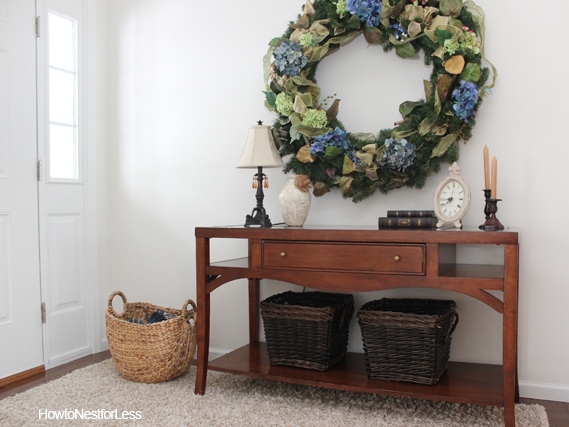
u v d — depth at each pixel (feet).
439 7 7.38
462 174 7.57
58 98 9.24
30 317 8.59
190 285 9.48
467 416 6.55
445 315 6.63
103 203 10.06
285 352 7.36
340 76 8.23
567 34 7.07
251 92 8.91
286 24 8.65
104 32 10.07
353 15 7.72
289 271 6.89
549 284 7.20
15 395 7.38
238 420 6.46
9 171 8.27
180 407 6.89
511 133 7.34
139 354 7.79
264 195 8.57
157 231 9.73
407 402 7.07
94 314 9.83
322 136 7.79
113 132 10.07
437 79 7.37
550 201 7.18
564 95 7.10
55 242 9.10
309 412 6.71
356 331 8.23
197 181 9.36
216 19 9.16
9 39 8.26
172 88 9.54
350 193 7.85
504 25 7.34
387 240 6.33
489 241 5.86
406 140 7.49
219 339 9.22
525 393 7.31
